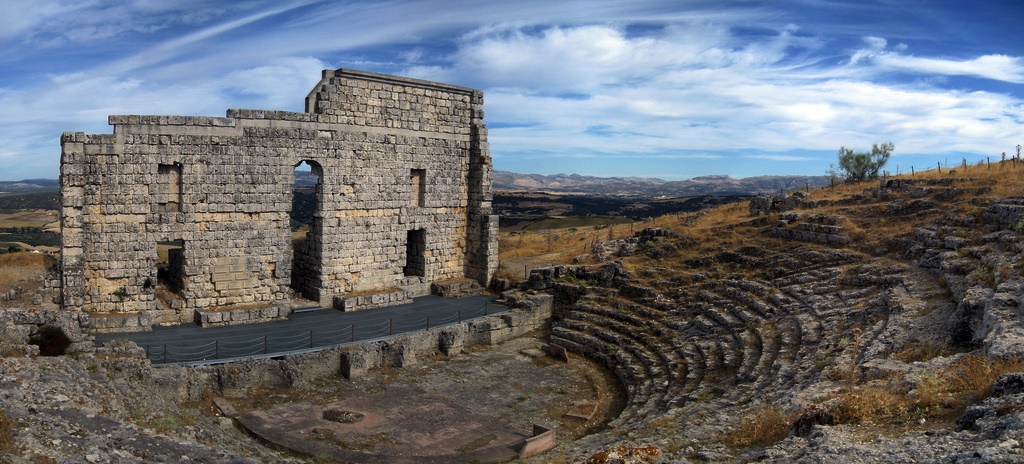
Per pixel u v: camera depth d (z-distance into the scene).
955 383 18.73
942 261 33.84
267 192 45.00
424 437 30.02
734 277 44.88
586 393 36.78
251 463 19.41
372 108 49.81
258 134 44.31
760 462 16.50
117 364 30.83
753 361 32.00
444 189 55.31
